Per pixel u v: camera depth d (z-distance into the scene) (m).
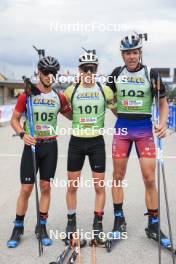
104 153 4.05
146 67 3.93
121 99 4.00
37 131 3.93
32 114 3.87
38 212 3.80
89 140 3.98
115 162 4.07
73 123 4.03
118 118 4.07
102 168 4.04
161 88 3.88
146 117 3.98
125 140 4.04
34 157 3.79
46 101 3.88
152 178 3.98
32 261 3.58
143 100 3.95
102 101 3.96
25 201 3.99
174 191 6.09
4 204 5.38
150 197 4.02
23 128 4.04
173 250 3.61
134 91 3.93
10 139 13.78
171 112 19.17
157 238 3.93
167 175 7.32
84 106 3.94
